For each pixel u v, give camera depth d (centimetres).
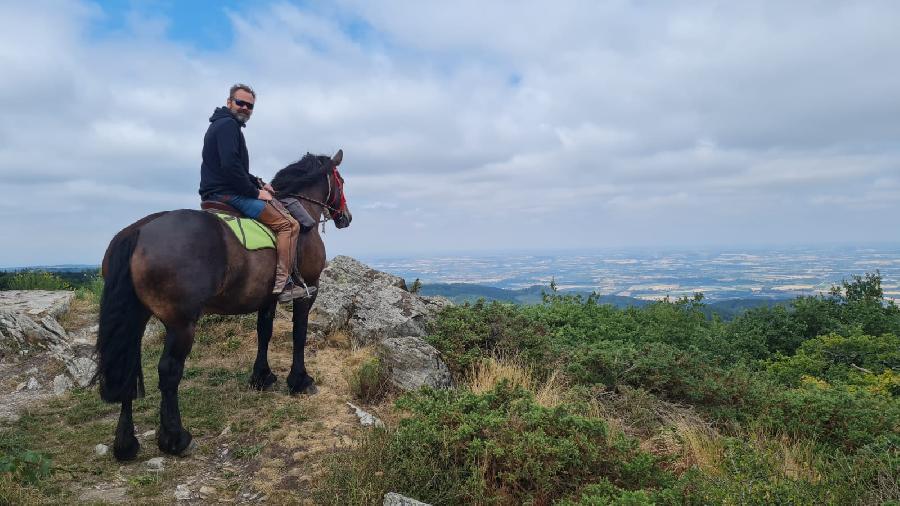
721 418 653
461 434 434
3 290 1236
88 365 724
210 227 493
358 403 614
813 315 1180
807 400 644
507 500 413
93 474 448
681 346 1039
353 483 399
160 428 489
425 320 849
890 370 887
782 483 418
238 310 549
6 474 409
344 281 1043
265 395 625
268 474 449
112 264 445
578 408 579
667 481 434
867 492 443
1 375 730
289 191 642
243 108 556
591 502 375
